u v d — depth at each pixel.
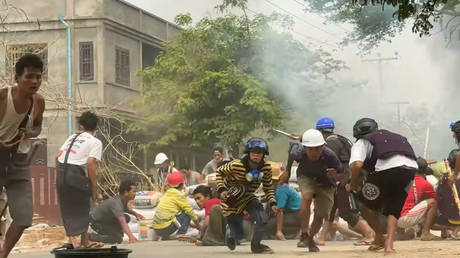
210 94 25.78
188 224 13.56
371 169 8.67
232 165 9.13
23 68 6.57
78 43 27.14
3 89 6.59
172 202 13.45
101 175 19.23
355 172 8.60
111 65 27.47
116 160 23.61
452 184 11.66
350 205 11.27
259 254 9.20
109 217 12.38
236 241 10.43
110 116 22.61
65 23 26.94
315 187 9.56
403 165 8.45
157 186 18.23
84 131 9.72
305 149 9.45
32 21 25.62
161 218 13.41
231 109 25.23
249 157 9.08
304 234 10.06
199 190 12.30
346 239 12.88
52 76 26.95
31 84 6.58
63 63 26.97
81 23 27.16
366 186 8.68
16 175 6.79
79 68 27.02
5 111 6.57
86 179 9.45
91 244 9.93
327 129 11.14
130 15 29.00
